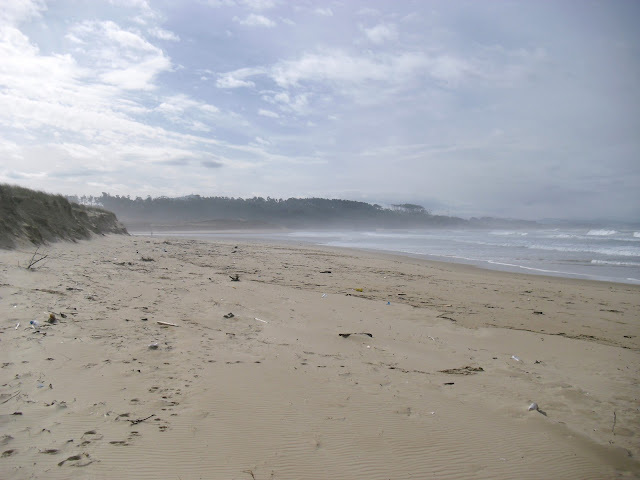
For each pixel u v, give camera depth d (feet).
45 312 23.61
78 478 10.19
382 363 22.44
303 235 245.04
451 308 40.55
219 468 11.37
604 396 20.25
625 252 110.73
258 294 39.58
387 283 54.03
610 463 14.19
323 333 27.63
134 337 21.83
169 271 49.29
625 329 35.19
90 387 15.33
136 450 11.68
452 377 21.39
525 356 26.53
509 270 75.10
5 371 15.69
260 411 14.92
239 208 633.20
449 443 14.29
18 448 11.08
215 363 19.25
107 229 123.13
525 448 14.60
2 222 51.03
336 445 13.28
